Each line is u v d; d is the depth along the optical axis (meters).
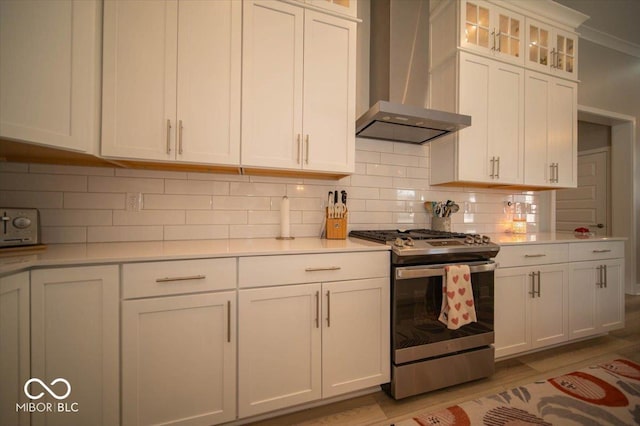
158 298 1.12
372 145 2.13
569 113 2.42
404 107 1.62
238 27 1.44
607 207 3.50
